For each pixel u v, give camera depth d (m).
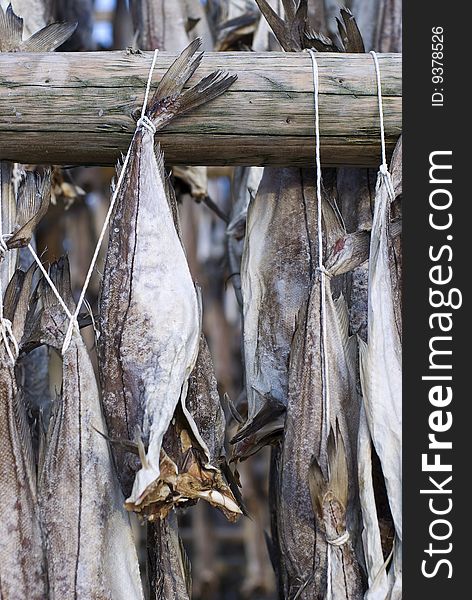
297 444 2.10
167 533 2.15
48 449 2.07
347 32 2.12
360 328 2.19
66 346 2.06
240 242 2.51
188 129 2.06
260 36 2.47
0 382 2.05
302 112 2.06
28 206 2.11
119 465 2.05
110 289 2.05
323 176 2.21
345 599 2.05
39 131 2.06
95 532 2.05
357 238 2.11
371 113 2.07
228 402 2.22
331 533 2.05
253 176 2.46
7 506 2.03
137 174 2.05
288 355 2.16
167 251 2.05
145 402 2.02
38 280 2.19
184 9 2.46
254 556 4.16
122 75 2.06
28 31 2.38
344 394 2.11
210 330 4.07
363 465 2.06
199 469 2.02
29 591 2.02
